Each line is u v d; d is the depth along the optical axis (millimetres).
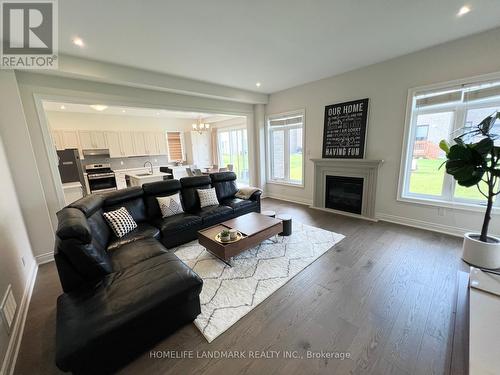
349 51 3133
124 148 7531
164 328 1612
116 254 2199
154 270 1817
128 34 2422
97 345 1277
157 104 3996
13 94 2633
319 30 2518
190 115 8234
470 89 2869
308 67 3701
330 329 1693
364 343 1564
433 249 2834
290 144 5469
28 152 2770
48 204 3049
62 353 1170
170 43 2676
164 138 8555
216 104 4918
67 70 2846
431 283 2182
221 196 4355
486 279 1642
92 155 7113
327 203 4754
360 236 3309
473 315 1335
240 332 1696
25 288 2223
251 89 5004
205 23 2283
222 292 2148
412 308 1871
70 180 5227
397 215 3770
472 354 1102
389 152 3705
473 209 3012
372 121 3832
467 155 2256
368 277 2312
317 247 3004
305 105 4816
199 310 1825
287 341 1606
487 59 2672
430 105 3223
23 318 1907
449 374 1145
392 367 1389
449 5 2119
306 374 1372
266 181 6148
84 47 2658
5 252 1929
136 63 3225
